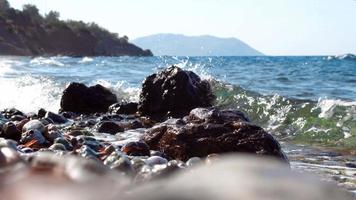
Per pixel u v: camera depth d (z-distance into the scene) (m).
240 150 5.46
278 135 9.24
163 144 5.99
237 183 0.97
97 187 1.11
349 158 6.66
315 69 33.66
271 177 1.00
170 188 1.00
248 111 11.36
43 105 14.37
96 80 19.38
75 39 141.12
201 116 6.26
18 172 1.15
